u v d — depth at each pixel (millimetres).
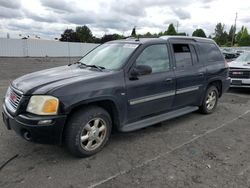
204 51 6094
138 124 4555
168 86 4934
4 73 13984
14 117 3607
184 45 5566
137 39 5008
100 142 4023
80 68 4594
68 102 3521
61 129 3539
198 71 5680
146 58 4617
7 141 4340
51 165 3605
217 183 3254
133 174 3428
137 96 4391
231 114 6414
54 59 27859
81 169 3520
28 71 15352
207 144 4484
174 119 5891
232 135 4949
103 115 3963
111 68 4324
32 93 3516
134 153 4055
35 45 30656
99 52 5117
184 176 3404
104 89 3887
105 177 3338
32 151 4016
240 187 3176
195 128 5301
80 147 3738
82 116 3701
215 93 6441
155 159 3867
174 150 4203
